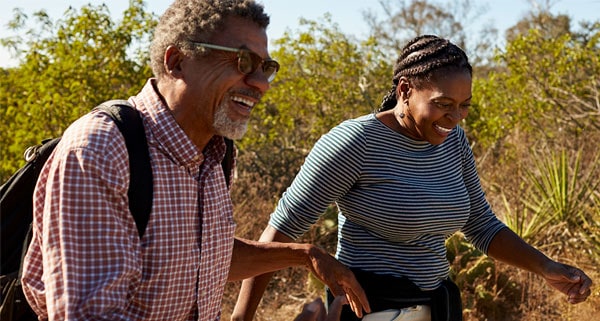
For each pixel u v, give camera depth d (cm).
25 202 173
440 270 250
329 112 870
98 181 151
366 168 239
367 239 245
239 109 173
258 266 220
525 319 512
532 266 263
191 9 169
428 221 241
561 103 909
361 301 220
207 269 177
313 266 218
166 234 164
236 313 243
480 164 774
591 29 1023
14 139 605
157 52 173
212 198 179
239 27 170
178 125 169
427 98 235
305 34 878
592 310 504
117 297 150
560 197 632
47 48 650
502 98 911
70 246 149
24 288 164
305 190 240
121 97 662
